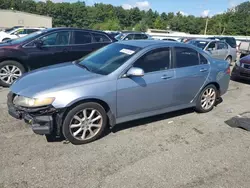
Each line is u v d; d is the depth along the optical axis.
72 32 7.01
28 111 3.25
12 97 3.58
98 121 3.69
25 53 6.27
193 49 4.71
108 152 3.39
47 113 3.26
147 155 3.36
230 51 12.14
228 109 5.35
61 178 2.81
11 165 2.99
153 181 2.84
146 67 4.00
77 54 7.05
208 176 2.97
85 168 3.01
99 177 2.86
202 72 4.71
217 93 5.21
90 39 7.33
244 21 67.38
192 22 83.31
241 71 8.05
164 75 4.15
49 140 3.62
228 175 3.00
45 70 4.06
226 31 67.94
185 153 3.46
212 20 72.62
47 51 6.57
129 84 3.77
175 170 3.06
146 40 4.68
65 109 3.33
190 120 4.64
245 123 4.54
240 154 3.50
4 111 4.59
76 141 3.53
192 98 4.74
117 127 4.18
